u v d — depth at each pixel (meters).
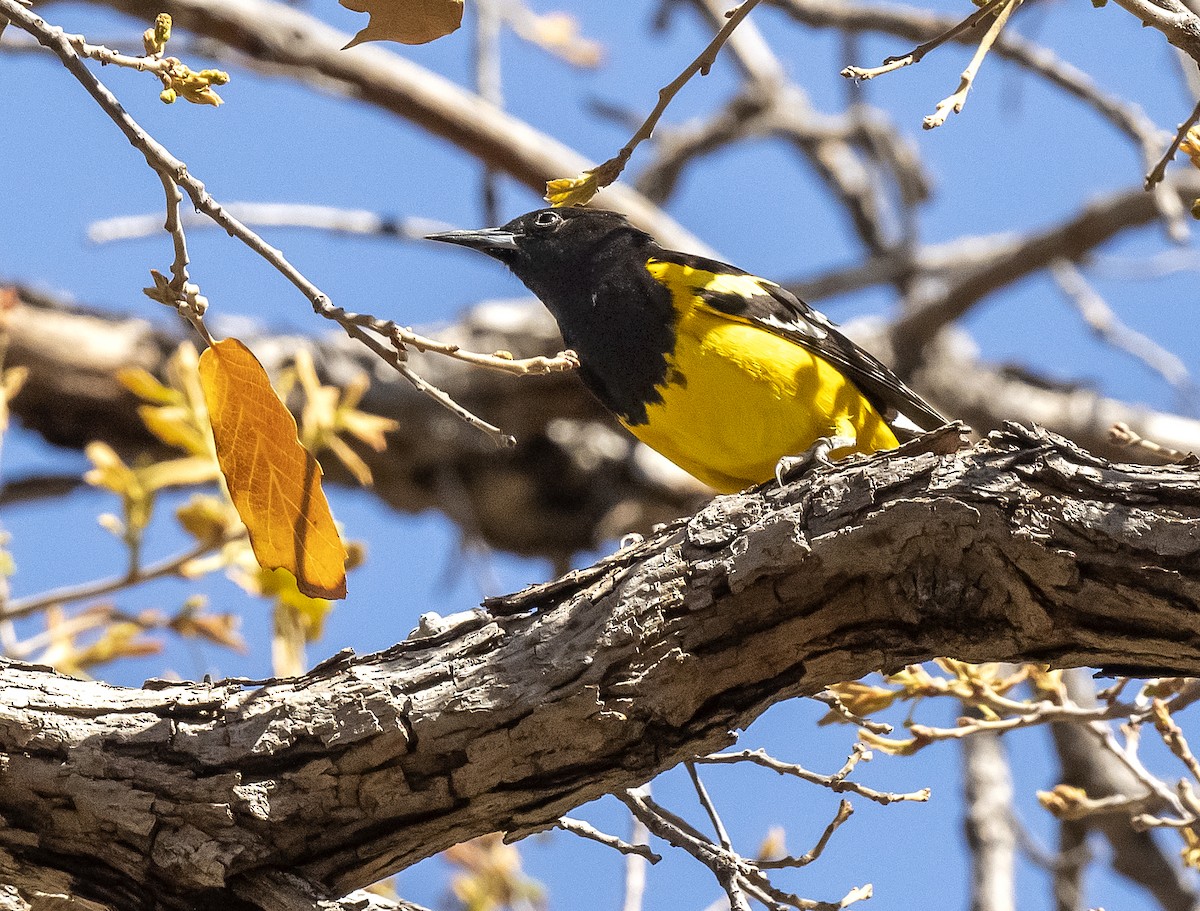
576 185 8.00
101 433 19.52
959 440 7.54
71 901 7.80
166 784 7.68
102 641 12.25
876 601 7.56
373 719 7.71
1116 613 7.16
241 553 12.02
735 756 8.86
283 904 7.64
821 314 12.13
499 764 7.75
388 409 20.06
